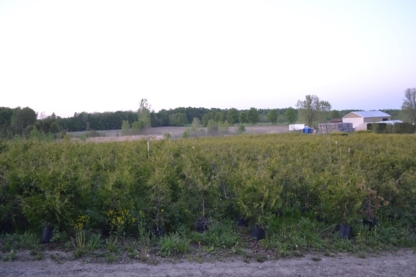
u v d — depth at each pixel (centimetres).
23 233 691
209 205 773
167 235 688
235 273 519
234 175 843
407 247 670
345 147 1661
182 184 766
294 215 864
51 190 654
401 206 830
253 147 1593
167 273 512
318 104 6481
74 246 605
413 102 6369
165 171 779
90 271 513
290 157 1258
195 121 4381
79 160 1150
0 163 849
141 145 1497
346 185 752
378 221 775
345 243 658
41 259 558
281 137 2612
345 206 724
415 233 752
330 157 1245
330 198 749
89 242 611
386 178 923
